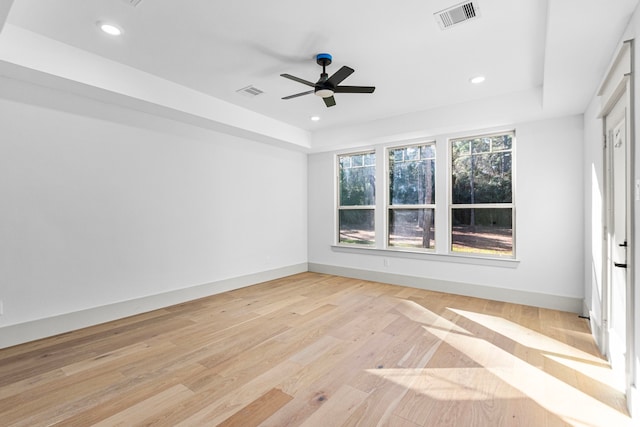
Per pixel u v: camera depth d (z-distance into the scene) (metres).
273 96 3.80
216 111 3.86
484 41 2.54
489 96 3.72
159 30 2.43
